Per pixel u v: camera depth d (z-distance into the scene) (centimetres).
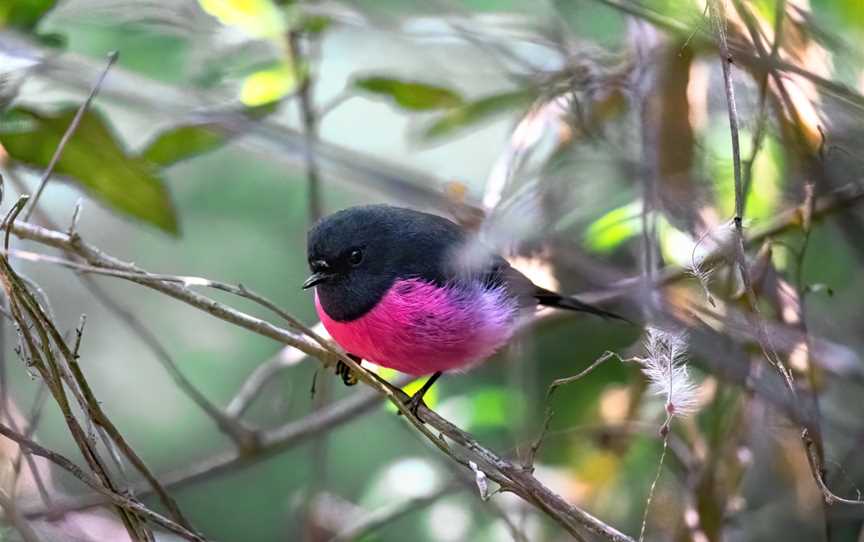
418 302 720
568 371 1002
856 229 843
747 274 605
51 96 889
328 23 860
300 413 1151
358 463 1162
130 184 798
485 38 871
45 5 771
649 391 889
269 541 1143
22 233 680
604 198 795
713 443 798
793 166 761
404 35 872
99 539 822
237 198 1156
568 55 808
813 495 823
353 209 757
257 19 787
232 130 822
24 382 1137
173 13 880
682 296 754
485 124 984
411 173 855
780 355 740
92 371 1183
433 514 1012
